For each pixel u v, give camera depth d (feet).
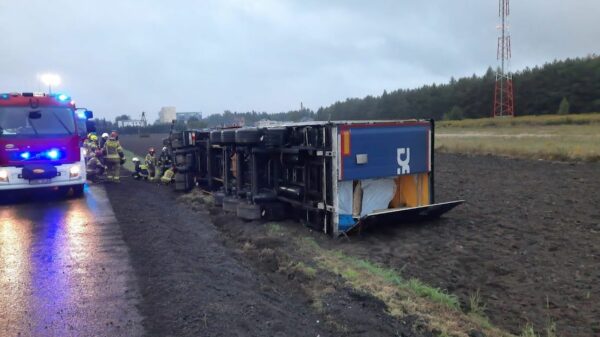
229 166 36.40
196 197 40.09
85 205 34.78
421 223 29.09
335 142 25.13
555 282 19.03
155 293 15.52
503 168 59.06
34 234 25.11
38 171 37.22
